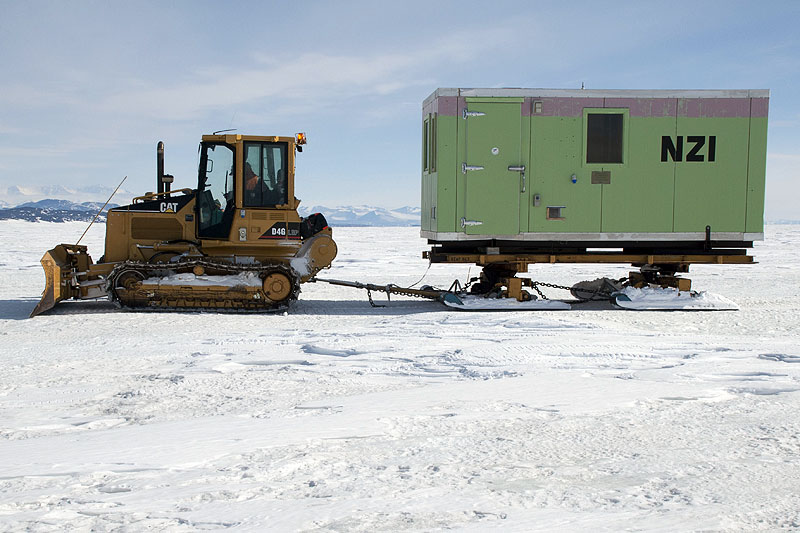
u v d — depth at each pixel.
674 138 11.08
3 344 7.91
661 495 3.27
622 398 5.28
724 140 11.12
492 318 9.91
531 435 4.30
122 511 3.02
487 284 11.70
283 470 3.63
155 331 8.96
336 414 4.82
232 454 3.89
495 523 2.92
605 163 11.05
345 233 53.16
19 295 13.20
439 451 3.98
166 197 11.56
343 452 3.96
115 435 4.29
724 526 2.90
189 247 11.05
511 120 10.95
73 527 2.83
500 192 10.99
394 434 4.33
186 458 3.81
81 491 3.29
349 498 3.21
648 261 11.41
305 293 14.15
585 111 11.00
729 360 6.79
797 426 4.49
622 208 11.09
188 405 5.21
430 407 5.02
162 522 2.90
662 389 5.57
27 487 3.34
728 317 10.64
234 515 2.98
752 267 21.02
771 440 4.19
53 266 10.45
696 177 11.12
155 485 3.38
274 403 5.25
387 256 25.20
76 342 8.02
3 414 4.96
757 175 11.18
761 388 5.62
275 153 11.00
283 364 6.85
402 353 7.27
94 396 5.52
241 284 10.78
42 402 5.34
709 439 4.21
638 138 11.05
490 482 3.45
